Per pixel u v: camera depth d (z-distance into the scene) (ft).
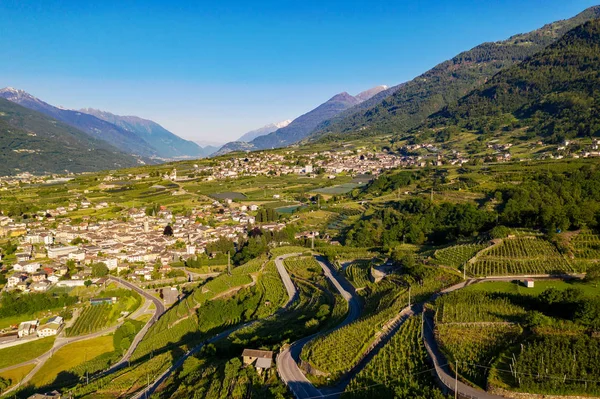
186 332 488.44
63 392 383.45
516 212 545.44
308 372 275.80
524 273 374.63
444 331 274.98
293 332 359.46
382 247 640.17
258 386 270.87
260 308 486.79
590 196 652.48
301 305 461.37
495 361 232.12
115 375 402.72
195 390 300.40
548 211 484.33
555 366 220.02
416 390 222.28
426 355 255.91
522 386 209.26
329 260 598.34
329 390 252.21
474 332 269.03
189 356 381.40
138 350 476.13
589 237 428.97
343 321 364.38
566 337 244.42
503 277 373.40
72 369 446.60
